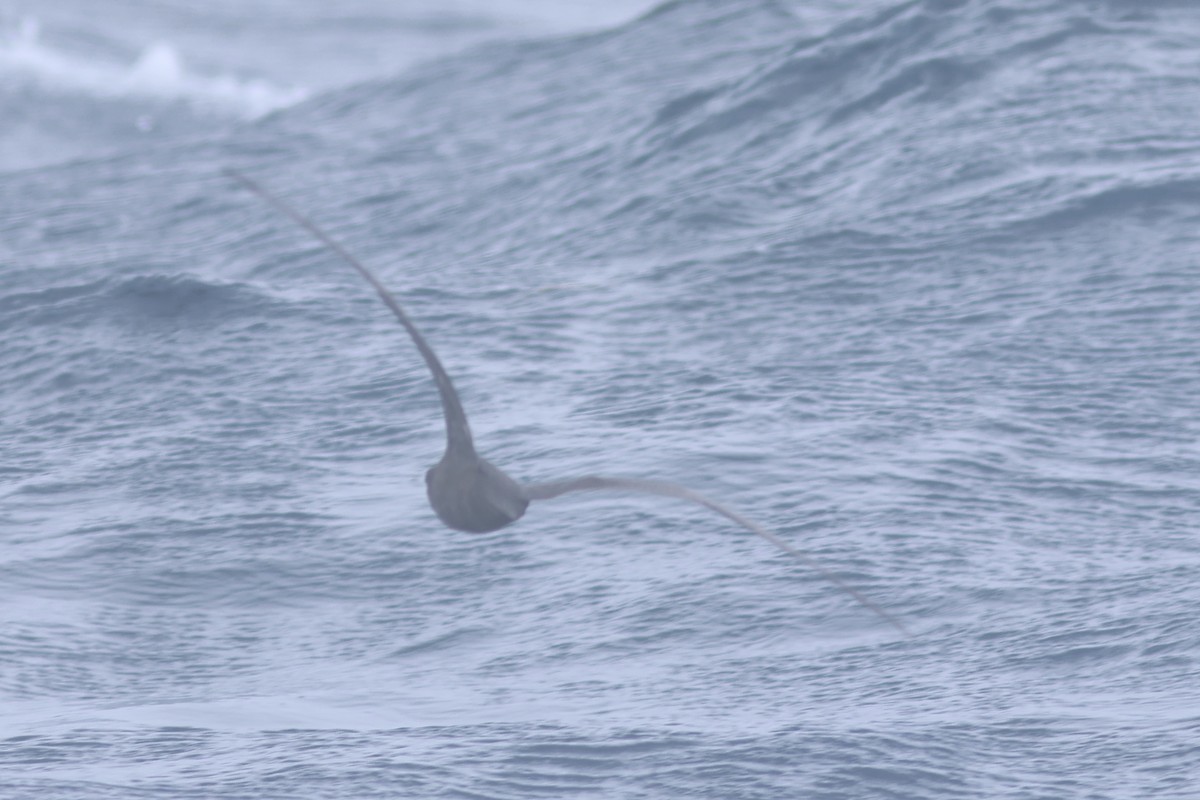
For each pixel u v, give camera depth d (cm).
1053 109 10194
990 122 10144
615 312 8088
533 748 4072
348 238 10450
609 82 14038
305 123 14550
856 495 5866
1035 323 7525
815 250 8638
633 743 4078
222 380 7538
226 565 5697
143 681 4881
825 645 4816
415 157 12588
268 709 4556
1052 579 5144
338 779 3916
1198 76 10606
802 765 3891
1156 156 9338
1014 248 8425
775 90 11300
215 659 5059
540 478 6178
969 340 7394
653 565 5469
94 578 5638
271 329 8069
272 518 6031
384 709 4525
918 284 8131
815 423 6525
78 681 4881
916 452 6216
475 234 10138
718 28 15362
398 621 5278
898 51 11400
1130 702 4209
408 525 5900
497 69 15325
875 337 7512
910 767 3859
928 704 4281
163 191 12519
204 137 14638
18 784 3931
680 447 6338
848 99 10969
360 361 7612
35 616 5344
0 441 7075
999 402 6700
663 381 7119
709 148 10825
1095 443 6303
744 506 5847
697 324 7856
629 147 11200
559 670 4797
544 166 11344
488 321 8038
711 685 4562
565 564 5534
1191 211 8606
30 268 10356
